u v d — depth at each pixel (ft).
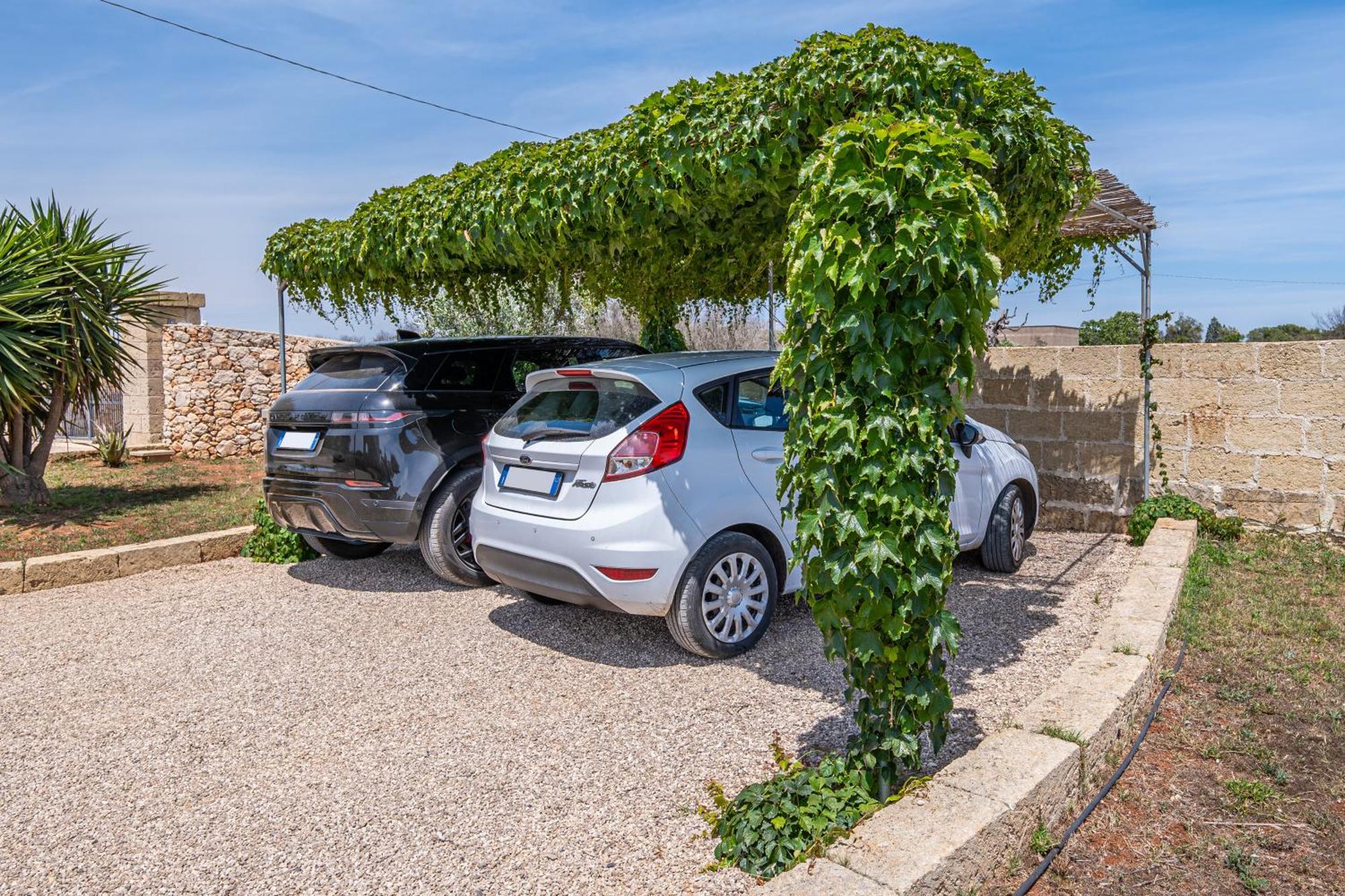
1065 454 27.76
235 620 18.66
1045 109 15.92
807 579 10.00
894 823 8.62
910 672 9.84
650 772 11.43
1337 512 23.31
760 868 8.83
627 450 14.69
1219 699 13.48
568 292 26.81
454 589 20.76
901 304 9.38
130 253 33.12
